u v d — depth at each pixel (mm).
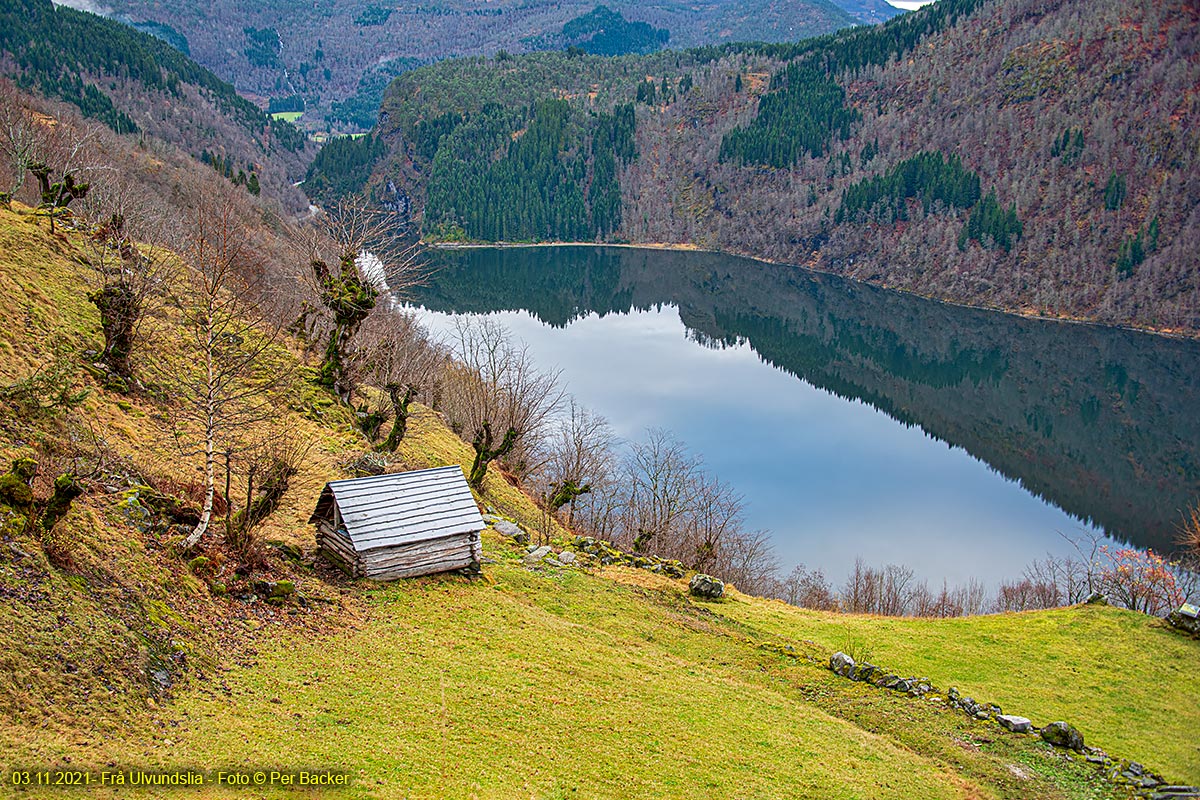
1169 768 33656
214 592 28031
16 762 17422
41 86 199250
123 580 25078
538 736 26047
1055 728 34156
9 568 22078
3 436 29172
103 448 32594
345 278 56812
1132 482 123188
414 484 38000
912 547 97625
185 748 20219
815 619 47469
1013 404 159875
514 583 40781
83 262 51062
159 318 49938
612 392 147000
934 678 40312
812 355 188500
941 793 28344
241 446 41000
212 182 132625
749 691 34219
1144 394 165250
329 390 55812
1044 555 96875
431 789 21578
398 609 33250
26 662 19953
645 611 41688
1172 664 43781
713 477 113062
